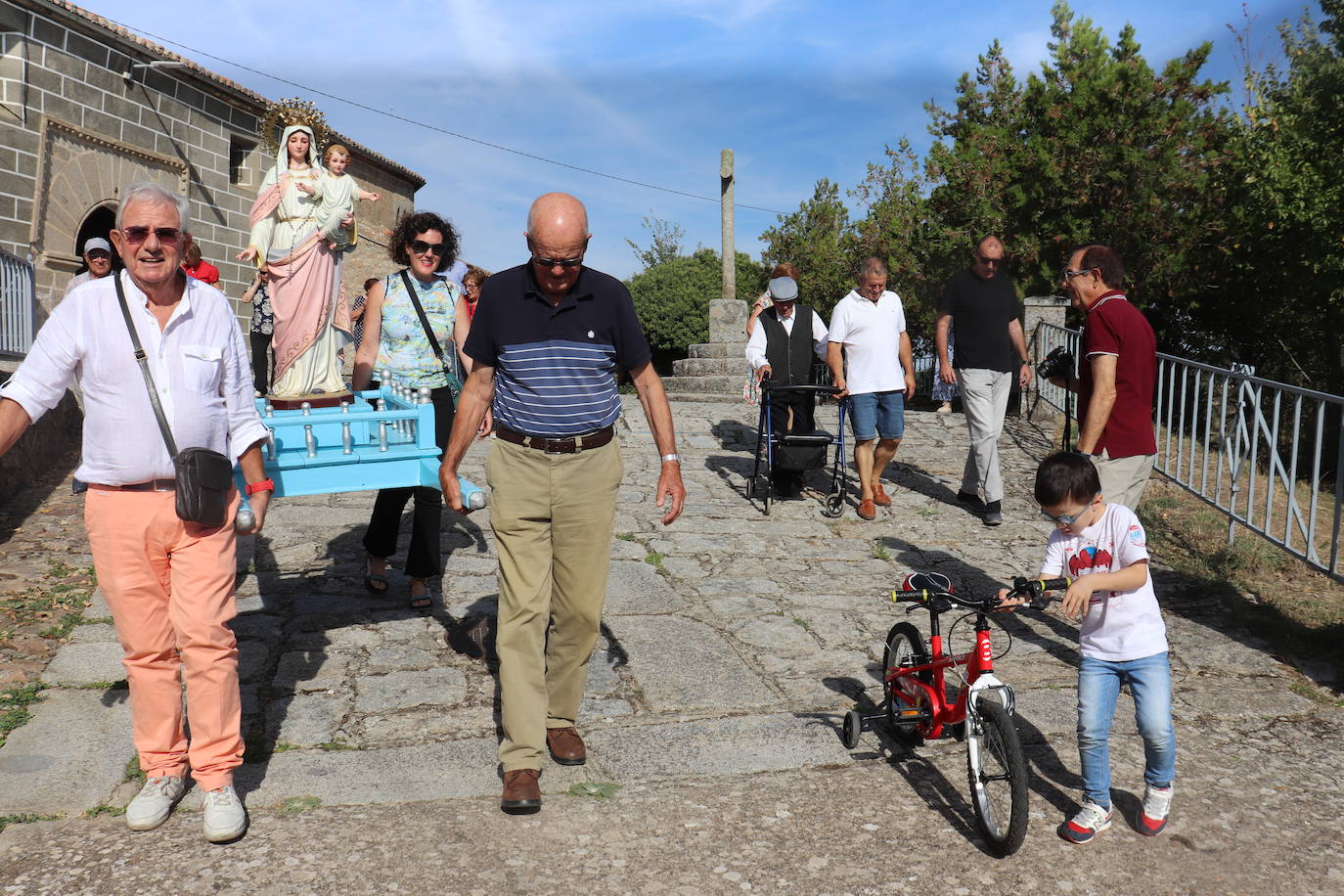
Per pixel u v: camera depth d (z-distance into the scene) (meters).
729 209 17.28
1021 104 15.70
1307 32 13.84
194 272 8.16
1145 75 14.13
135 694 3.41
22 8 12.24
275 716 4.26
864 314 7.88
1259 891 3.14
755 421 12.41
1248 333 14.90
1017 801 3.20
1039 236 14.59
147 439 3.19
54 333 3.13
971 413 7.89
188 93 15.42
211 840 3.28
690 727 4.28
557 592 3.78
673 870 3.21
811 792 3.75
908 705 4.05
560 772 3.86
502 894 3.05
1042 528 7.82
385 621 5.39
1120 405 4.74
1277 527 7.61
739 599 6.04
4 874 3.08
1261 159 13.27
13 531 6.80
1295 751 4.14
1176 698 4.67
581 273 3.57
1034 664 5.08
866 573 6.63
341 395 5.75
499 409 3.61
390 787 3.69
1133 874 3.22
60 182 12.98
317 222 6.01
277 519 7.21
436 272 5.61
